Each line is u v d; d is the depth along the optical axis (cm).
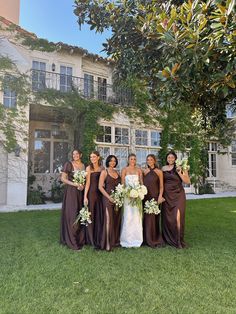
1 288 289
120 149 1212
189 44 323
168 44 338
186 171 485
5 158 968
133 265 367
